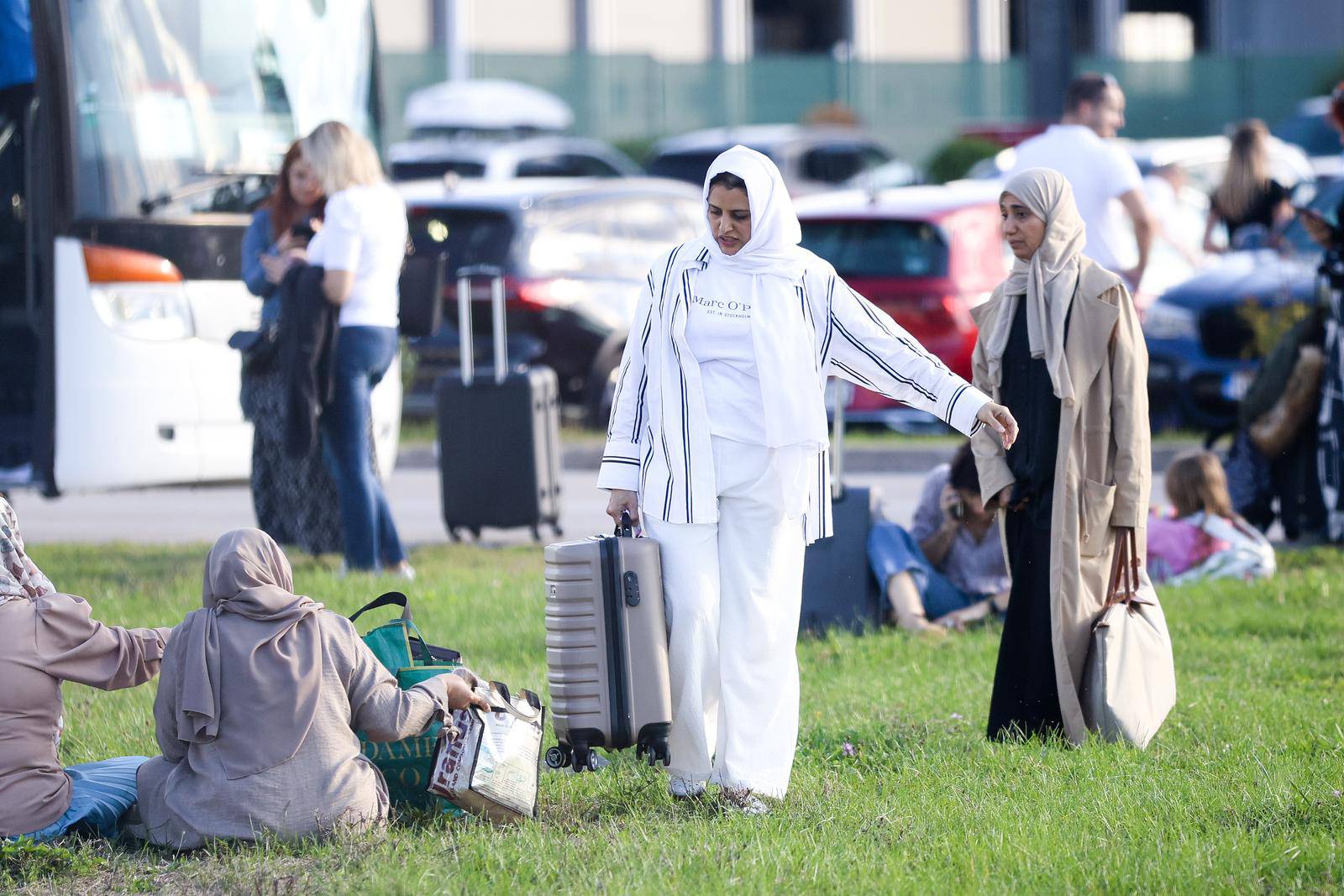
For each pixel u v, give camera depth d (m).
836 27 124.31
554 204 51.28
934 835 16.67
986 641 26.25
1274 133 84.06
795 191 83.62
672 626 17.25
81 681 16.66
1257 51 118.25
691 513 17.08
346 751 16.75
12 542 16.69
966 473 27.70
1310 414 34.41
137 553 35.62
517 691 22.78
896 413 49.50
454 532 36.09
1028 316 20.19
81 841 16.62
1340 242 33.59
